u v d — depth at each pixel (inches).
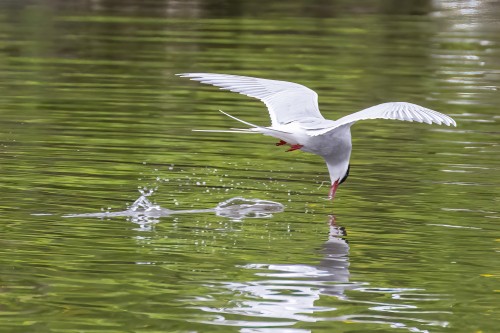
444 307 387.5
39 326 361.4
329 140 457.7
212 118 730.8
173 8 1253.1
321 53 995.3
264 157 633.6
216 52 984.3
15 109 738.8
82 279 410.3
